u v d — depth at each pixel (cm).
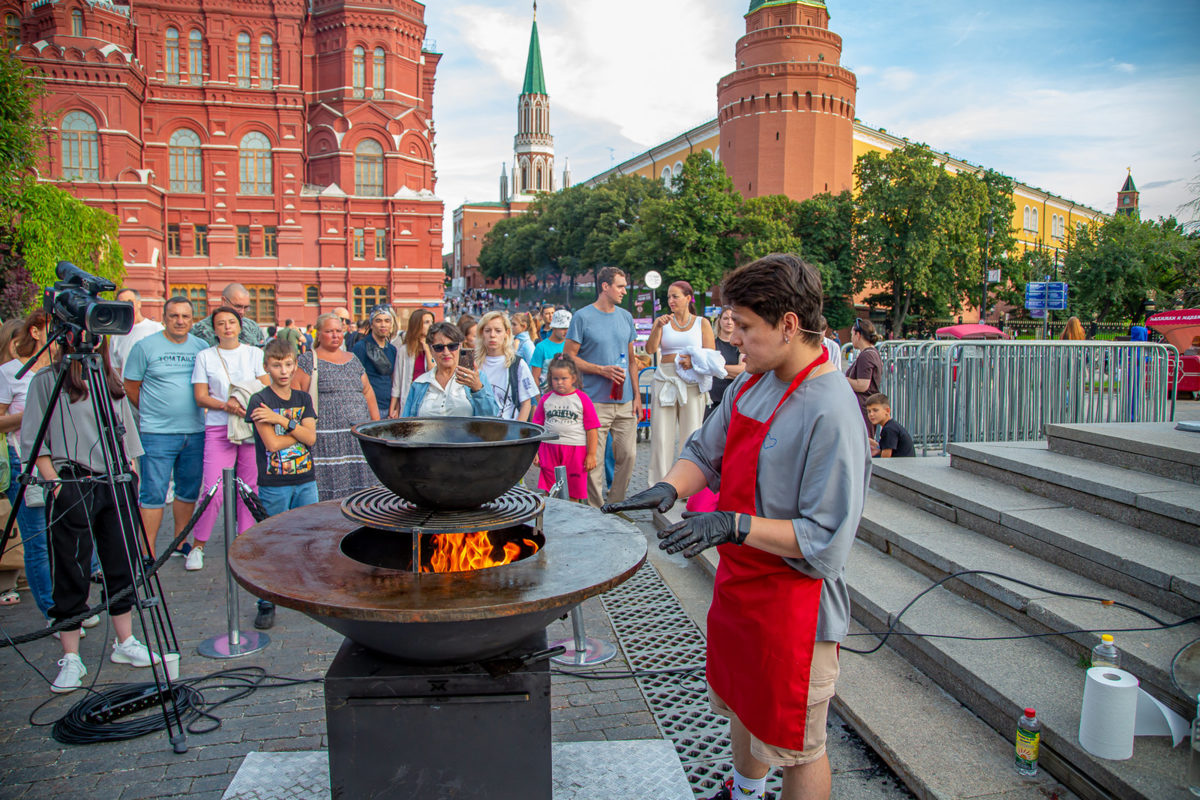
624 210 6397
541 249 8000
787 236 4562
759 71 5672
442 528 214
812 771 212
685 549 185
